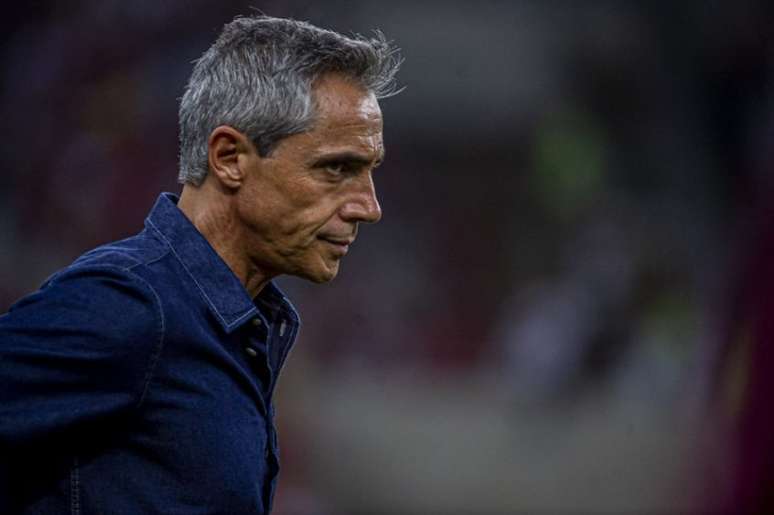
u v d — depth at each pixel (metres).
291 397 23.95
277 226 7.76
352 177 7.83
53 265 34.22
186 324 7.49
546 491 31.64
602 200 46.00
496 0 51.00
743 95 44.66
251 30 7.81
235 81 7.71
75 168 35.78
